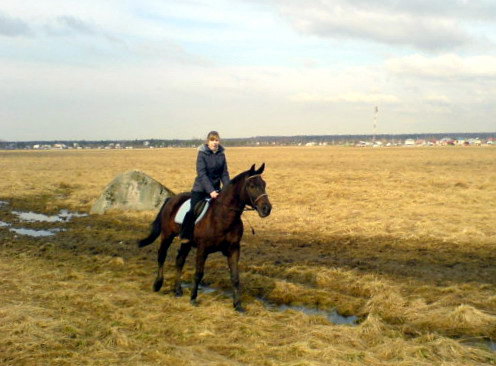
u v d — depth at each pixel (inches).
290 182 1112.2
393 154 3065.9
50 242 525.7
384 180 1136.8
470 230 513.7
